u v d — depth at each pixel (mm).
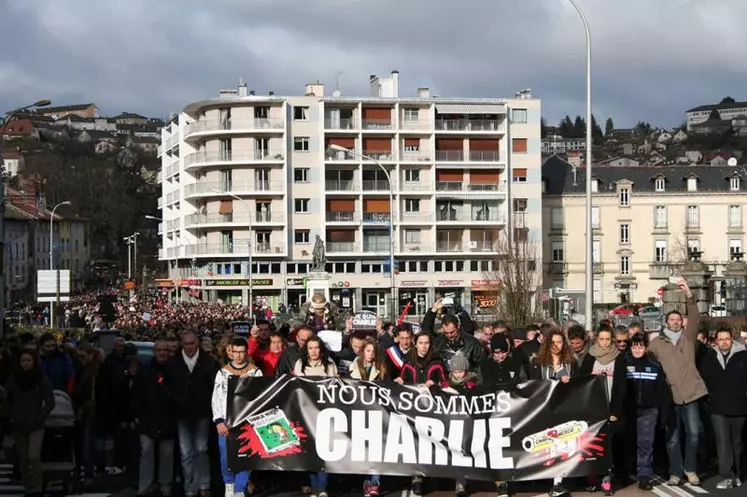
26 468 13789
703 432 15445
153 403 13328
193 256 89375
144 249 154375
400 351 14289
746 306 40906
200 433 13297
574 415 13000
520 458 12953
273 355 15031
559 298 63438
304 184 87875
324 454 12977
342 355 17000
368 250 87750
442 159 89062
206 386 13320
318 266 53656
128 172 160875
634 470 15227
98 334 20766
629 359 13703
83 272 148000
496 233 89688
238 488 13125
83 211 150000
